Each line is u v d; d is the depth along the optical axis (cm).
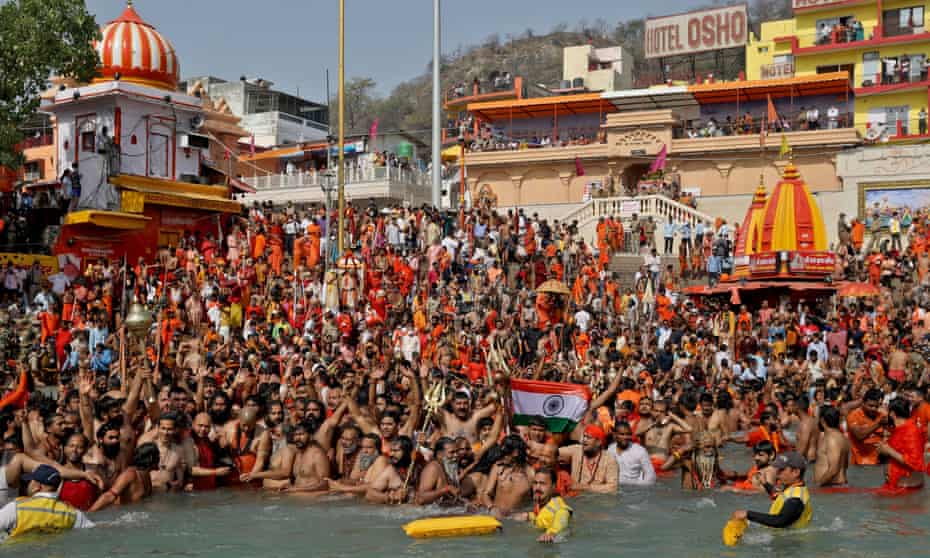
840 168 4094
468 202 4669
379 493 1121
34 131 4841
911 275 3072
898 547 898
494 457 1094
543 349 1941
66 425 1122
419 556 877
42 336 2161
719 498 1141
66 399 1216
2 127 2695
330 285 2323
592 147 4494
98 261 2616
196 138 3288
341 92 2781
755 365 2108
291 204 3272
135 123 3152
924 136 4462
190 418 1280
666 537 946
